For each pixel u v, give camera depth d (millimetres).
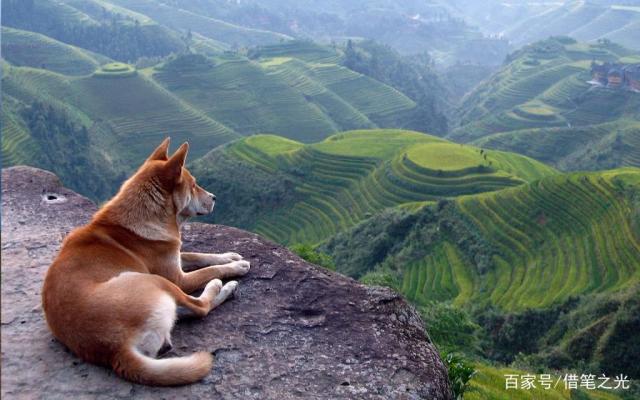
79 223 6836
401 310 5555
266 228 78875
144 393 3951
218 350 4559
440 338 21672
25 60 160750
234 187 86312
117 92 137125
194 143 128000
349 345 4867
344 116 155500
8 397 3820
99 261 4332
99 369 4117
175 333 4695
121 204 4750
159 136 128000
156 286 4332
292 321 5094
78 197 7699
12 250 5922
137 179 4859
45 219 6875
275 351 4660
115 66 144250
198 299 4879
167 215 4922
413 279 52625
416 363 4777
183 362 4070
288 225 78312
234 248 6375
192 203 5219
